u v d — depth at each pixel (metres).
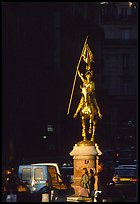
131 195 51.88
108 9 188.25
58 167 46.53
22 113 83.31
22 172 43.75
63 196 43.59
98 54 137.50
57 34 107.69
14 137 79.56
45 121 96.12
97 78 139.25
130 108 182.00
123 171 52.47
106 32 188.75
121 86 186.00
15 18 82.00
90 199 38.69
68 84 110.06
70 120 108.56
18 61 82.00
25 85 85.19
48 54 100.12
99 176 41.81
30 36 88.56
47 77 97.56
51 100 99.75
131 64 185.38
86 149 47.31
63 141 105.50
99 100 141.25
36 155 89.88
